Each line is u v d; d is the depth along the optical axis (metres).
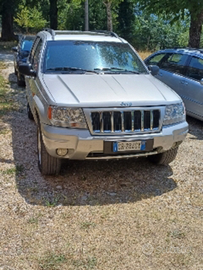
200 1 8.80
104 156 3.92
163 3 9.91
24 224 3.40
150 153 4.10
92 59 4.96
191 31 10.59
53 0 25.77
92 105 3.75
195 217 3.67
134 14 40.00
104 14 38.38
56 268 2.82
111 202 3.89
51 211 3.64
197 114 6.95
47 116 3.86
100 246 3.13
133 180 4.46
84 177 4.44
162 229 3.43
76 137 3.72
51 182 4.27
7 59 16.92
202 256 3.06
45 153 4.14
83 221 3.49
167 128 4.08
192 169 4.88
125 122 3.84
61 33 5.67
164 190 4.24
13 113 7.31
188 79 7.15
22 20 38.53
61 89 4.04
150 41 40.72
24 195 3.93
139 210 3.76
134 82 4.50
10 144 5.46
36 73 4.86
